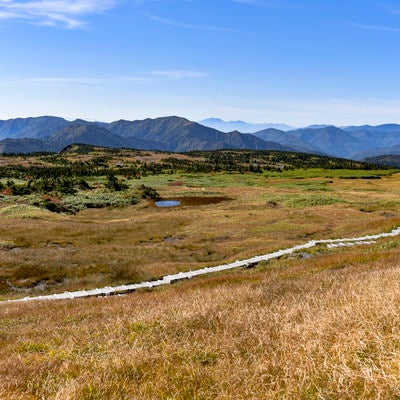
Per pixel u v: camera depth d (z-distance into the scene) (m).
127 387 7.74
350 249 39.09
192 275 35.69
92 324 14.46
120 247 52.66
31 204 90.50
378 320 8.92
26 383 8.55
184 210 92.25
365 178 169.25
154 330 11.76
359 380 6.56
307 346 8.04
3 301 31.31
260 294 15.48
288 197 102.31
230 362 8.53
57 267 41.25
